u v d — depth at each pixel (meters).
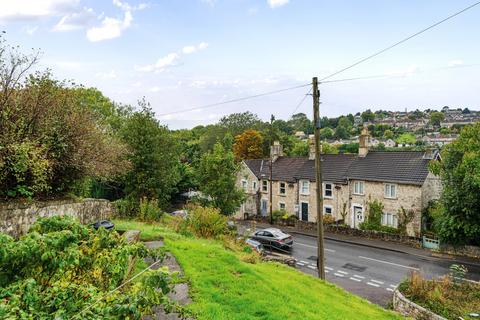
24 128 10.34
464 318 12.05
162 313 7.08
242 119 86.12
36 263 4.19
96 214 17.19
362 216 32.66
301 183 38.56
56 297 3.80
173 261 10.62
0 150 8.85
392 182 30.08
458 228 23.77
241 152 67.06
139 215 21.28
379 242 28.17
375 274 20.03
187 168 51.09
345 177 33.62
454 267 16.62
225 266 10.67
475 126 24.25
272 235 25.20
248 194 43.88
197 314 7.14
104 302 3.91
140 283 4.04
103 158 14.85
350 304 11.20
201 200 31.00
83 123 12.73
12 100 9.83
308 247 26.78
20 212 9.52
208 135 79.50
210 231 17.47
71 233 4.56
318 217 15.30
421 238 27.16
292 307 8.39
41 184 10.37
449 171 24.23
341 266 21.66
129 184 25.38
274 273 12.34
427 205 29.33
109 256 5.13
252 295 8.60
